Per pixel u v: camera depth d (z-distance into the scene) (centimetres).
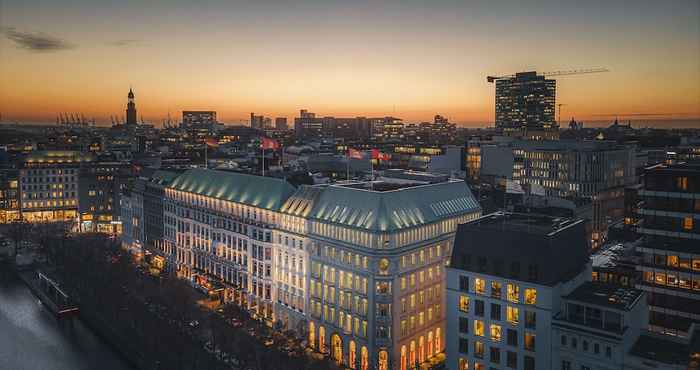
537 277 11362
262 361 13062
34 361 15062
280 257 16775
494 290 11950
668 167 13412
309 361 14212
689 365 9731
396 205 14200
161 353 14225
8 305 19700
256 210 17775
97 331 17112
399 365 13838
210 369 13450
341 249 14450
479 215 16700
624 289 11675
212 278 19712
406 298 13962
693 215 12562
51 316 18675
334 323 14825
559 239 11756
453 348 12712
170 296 17512
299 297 16075
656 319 13100
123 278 19912
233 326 15850
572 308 11138
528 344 11500
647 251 13200
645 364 10031
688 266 12644
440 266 15012
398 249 13600
